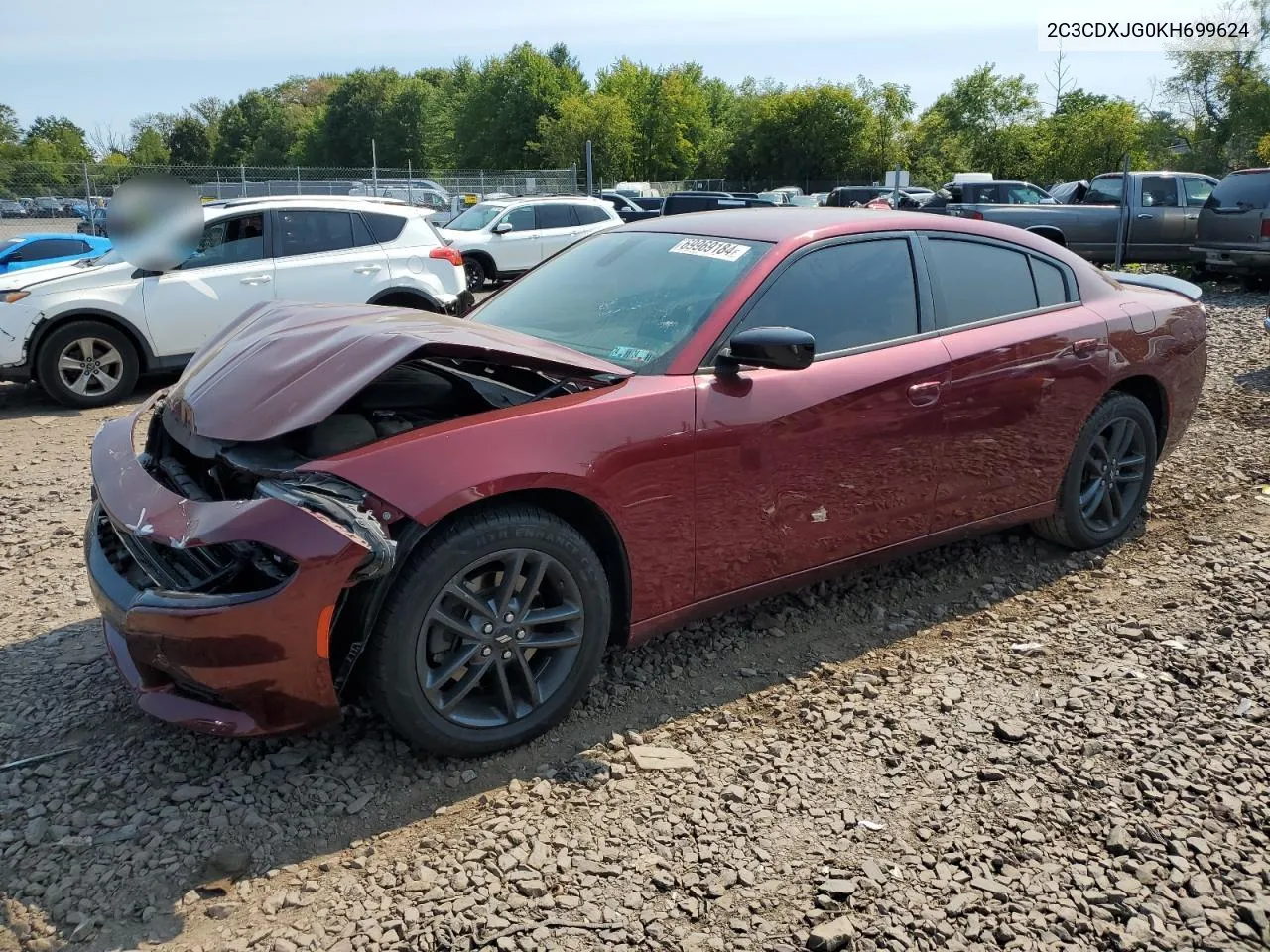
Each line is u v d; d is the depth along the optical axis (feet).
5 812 8.98
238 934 7.54
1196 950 7.45
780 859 8.43
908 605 13.53
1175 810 9.06
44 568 14.82
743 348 10.25
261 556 8.67
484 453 9.17
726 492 10.77
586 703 10.91
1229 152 144.15
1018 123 176.35
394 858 8.39
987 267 13.61
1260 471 19.22
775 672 11.68
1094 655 12.06
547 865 8.27
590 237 14.34
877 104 192.65
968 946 7.49
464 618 9.44
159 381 31.04
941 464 12.62
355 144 309.83
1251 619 12.91
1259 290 49.19
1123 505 15.48
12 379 26.89
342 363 9.73
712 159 219.20
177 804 9.08
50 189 72.18
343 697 9.59
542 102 230.48
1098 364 14.16
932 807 9.15
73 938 7.50
